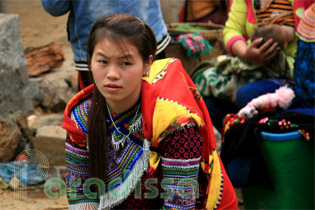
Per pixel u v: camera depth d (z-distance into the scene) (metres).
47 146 4.17
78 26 3.22
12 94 4.38
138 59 1.74
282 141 3.07
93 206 2.05
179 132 1.81
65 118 1.95
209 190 1.99
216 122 3.77
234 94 3.61
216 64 3.72
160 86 1.88
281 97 3.23
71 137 1.97
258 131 3.12
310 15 3.08
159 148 1.87
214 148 2.04
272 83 3.46
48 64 5.53
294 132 3.07
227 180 2.08
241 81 3.57
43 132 4.22
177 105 1.82
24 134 4.56
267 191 3.24
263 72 3.54
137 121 1.89
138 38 1.72
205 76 3.72
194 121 1.83
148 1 3.25
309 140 3.11
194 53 4.87
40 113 5.01
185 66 4.95
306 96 3.20
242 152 3.13
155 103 1.84
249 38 3.83
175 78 1.94
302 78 3.19
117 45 1.68
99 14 3.14
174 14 6.47
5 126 4.23
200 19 6.30
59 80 5.25
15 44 4.50
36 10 8.72
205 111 2.04
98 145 1.90
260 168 3.11
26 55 5.36
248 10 3.75
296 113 3.13
